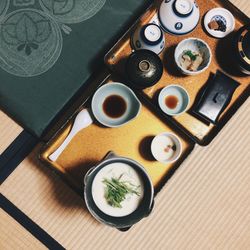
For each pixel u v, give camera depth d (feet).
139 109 3.22
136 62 3.18
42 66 3.39
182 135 3.37
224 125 3.33
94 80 3.42
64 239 3.47
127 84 3.34
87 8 3.45
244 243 3.57
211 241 3.56
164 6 3.27
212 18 3.45
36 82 3.38
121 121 3.32
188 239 3.55
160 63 3.23
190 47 3.39
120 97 3.35
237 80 3.43
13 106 3.35
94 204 3.10
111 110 3.34
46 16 3.42
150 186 3.09
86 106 3.29
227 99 3.32
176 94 3.39
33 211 3.46
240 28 3.26
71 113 3.38
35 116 3.35
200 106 3.32
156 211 3.55
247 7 3.63
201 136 3.36
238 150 3.62
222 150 3.62
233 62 3.31
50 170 3.46
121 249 3.50
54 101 3.38
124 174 3.22
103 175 3.22
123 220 3.09
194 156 3.61
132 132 3.39
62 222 3.48
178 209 3.56
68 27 3.43
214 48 3.46
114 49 3.30
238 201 3.59
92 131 3.36
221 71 3.44
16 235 3.45
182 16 3.25
